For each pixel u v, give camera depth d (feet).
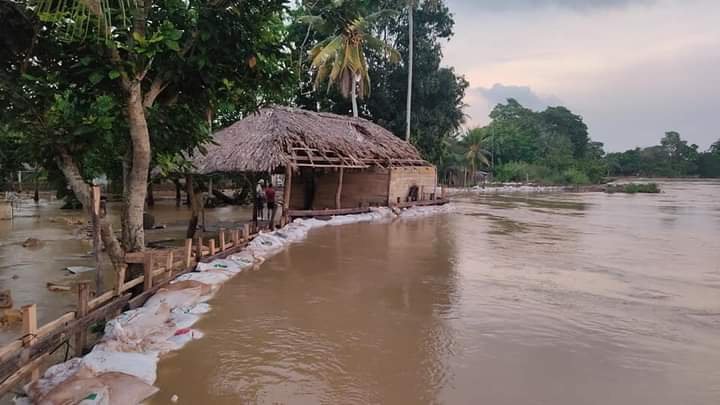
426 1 124.88
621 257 45.44
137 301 24.00
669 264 42.39
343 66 101.14
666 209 105.70
